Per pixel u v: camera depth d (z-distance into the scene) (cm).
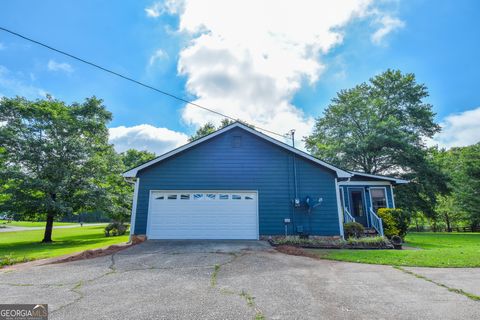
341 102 3006
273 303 399
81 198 1808
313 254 820
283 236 1125
